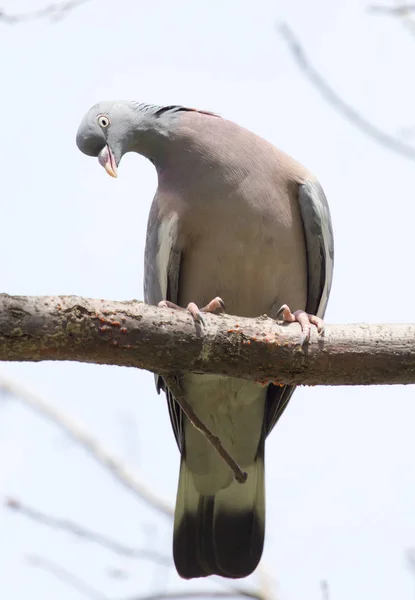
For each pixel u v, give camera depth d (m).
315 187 10.05
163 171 10.27
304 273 10.30
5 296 7.07
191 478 11.13
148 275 10.55
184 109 10.35
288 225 9.95
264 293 10.15
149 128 10.33
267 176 9.87
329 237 10.28
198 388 10.44
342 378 7.94
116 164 10.42
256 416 10.80
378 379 7.93
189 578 11.04
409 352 7.80
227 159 9.84
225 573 11.04
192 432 10.91
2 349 7.08
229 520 11.17
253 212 9.80
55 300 7.16
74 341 7.22
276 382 8.02
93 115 10.55
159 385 10.73
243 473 8.38
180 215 9.92
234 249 9.88
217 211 9.80
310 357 7.80
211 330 7.63
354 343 7.81
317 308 10.55
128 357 7.46
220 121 10.12
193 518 11.19
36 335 7.08
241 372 7.83
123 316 7.34
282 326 7.87
